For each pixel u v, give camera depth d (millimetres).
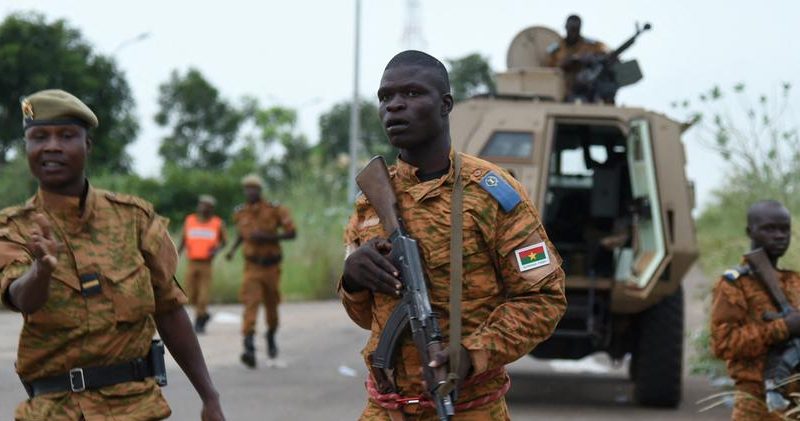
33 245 4109
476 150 10914
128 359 4566
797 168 12812
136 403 4547
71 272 4473
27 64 27125
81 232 4535
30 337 4457
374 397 4316
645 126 10922
